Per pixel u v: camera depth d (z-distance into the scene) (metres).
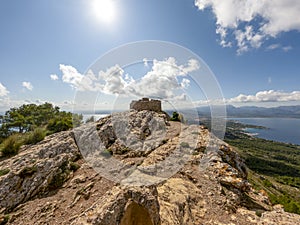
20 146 18.17
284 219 9.23
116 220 6.93
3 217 9.28
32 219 9.14
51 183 11.85
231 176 13.27
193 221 8.66
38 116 37.75
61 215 9.28
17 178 11.73
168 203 9.04
